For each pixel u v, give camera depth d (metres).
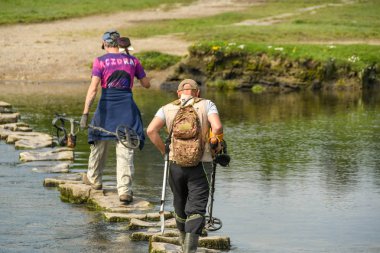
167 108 13.70
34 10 79.06
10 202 17.64
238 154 23.89
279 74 44.66
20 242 14.64
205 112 13.49
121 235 15.19
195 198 13.38
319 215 16.80
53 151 23.31
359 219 16.52
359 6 88.56
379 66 46.50
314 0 96.06
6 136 26.45
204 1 96.88
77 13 79.12
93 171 18.09
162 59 50.69
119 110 17.52
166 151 13.59
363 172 21.28
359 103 37.84
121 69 17.48
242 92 43.28
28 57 54.12
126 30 68.94
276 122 31.05
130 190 17.33
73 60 53.50
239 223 16.12
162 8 88.75
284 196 18.45
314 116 32.91
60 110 34.19
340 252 14.26
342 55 46.88
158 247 13.84
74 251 14.12
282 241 14.91
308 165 22.20
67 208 17.23
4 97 39.56
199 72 45.84
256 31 63.97
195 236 13.23
